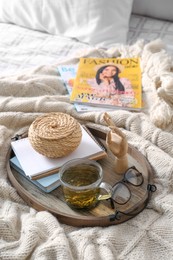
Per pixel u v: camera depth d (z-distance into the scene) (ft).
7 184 3.08
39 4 5.18
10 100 3.89
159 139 3.40
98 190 2.87
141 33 5.26
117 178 3.14
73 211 2.89
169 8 5.32
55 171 3.10
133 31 5.31
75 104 3.91
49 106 3.79
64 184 2.79
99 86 4.09
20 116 3.67
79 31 5.10
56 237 2.64
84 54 4.67
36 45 5.08
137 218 2.84
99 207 2.90
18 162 3.21
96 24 4.99
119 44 4.96
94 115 3.71
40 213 2.85
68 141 3.03
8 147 3.44
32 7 5.24
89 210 2.89
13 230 2.76
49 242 2.63
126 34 5.14
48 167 3.09
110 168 3.22
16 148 3.27
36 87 4.10
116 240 2.67
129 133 3.51
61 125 3.11
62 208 2.92
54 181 3.03
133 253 2.62
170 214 2.81
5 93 4.07
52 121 3.17
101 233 2.71
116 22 5.03
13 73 4.52
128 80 4.15
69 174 2.94
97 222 2.77
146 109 3.89
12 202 2.99
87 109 3.84
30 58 4.87
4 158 3.35
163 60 4.20
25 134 3.51
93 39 5.05
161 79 4.01
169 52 4.79
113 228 2.75
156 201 2.89
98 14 4.96
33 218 2.80
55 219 2.80
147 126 3.52
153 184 3.05
